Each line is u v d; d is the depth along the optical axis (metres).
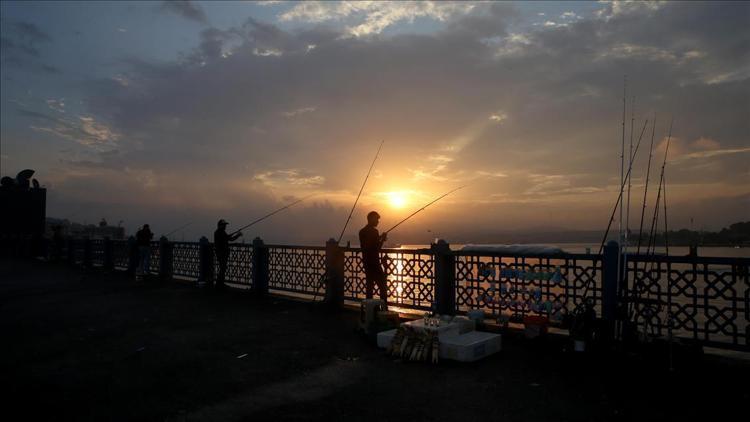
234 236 13.32
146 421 4.14
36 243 28.20
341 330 7.88
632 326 5.95
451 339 6.09
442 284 8.03
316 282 10.66
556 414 4.20
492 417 4.14
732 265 5.35
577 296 6.60
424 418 4.14
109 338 7.43
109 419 4.18
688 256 5.66
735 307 5.35
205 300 11.48
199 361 6.06
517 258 7.20
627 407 4.35
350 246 9.95
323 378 5.32
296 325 8.32
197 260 14.95
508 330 7.35
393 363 5.91
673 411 4.24
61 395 4.82
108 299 11.83
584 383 5.04
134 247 18.45
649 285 5.95
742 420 4.02
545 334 6.70
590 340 5.93
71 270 20.52
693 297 5.61
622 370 5.45
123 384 5.16
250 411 4.35
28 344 7.09
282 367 5.76
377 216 8.94
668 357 5.45
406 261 8.70
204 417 4.22
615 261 6.19
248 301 11.26
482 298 7.61
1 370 5.73
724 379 5.07
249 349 6.66
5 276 18.06
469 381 5.15
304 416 4.21
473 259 7.73
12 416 4.25
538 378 5.22
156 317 9.22
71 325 8.54
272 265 11.83
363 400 4.61
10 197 34.06
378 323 7.07
